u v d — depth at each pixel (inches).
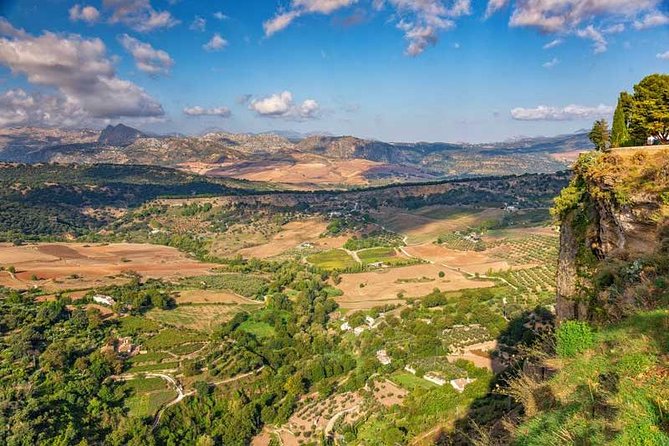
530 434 652.7
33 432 2240.4
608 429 549.6
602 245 928.9
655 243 796.6
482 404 2112.5
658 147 933.2
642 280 756.6
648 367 592.1
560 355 787.4
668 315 641.6
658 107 1289.4
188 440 2561.5
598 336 727.7
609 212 904.9
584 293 932.0
